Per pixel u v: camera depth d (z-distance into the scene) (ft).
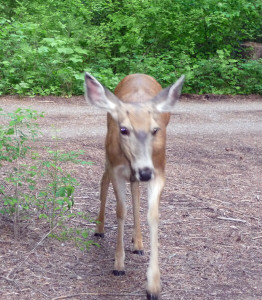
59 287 9.62
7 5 31.68
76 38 29.53
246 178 15.14
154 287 9.40
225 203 13.32
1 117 20.61
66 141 17.62
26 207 10.95
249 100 29.30
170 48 32.07
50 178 13.62
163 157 10.18
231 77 30.63
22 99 24.86
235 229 12.02
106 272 10.20
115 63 29.12
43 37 29.14
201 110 25.82
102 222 11.47
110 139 10.14
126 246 11.20
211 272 10.34
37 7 31.55
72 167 14.78
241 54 34.24
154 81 12.04
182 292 9.71
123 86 11.60
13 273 9.85
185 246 11.21
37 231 11.23
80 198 12.99
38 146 16.43
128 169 10.11
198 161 16.40
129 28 30.86
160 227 11.93
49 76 26.63
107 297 9.48
